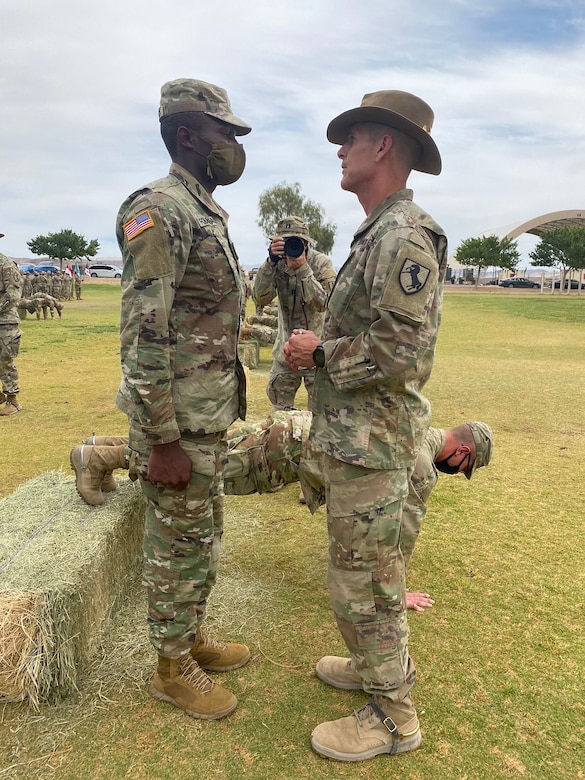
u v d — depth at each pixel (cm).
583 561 356
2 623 226
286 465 319
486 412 736
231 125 221
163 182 213
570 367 1094
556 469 523
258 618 296
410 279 185
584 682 254
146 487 223
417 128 199
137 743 218
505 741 222
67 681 238
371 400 203
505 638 283
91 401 770
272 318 1021
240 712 235
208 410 220
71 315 2231
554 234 5388
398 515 210
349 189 217
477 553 365
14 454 543
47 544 269
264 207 7012
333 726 218
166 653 231
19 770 206
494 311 2617
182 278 209
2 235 677
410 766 211
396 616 213
